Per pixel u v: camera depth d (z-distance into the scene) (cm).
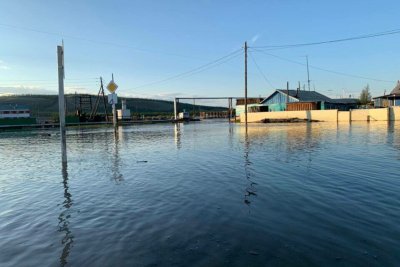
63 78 1706
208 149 2133
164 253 606
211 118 11625
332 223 724
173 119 9138
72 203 964
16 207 944
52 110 16550
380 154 1691
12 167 1662
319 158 1597
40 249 649
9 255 627
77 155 2047
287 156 1686
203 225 740
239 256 584
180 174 1324
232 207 862
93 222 792
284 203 880
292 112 6069
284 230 693
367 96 9794
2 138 3922
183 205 897
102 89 8400
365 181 1102
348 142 2281
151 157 1852
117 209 887
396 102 6034
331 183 1084
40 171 1515
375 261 549
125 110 8762
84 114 7850
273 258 572
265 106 7225
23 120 6806
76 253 624
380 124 4531
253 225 728
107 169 1502
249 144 2333
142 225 756
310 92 7894
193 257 586
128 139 3234
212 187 1085
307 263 550
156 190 1074
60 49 1680
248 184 1108
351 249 595
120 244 655
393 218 743
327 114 5688
